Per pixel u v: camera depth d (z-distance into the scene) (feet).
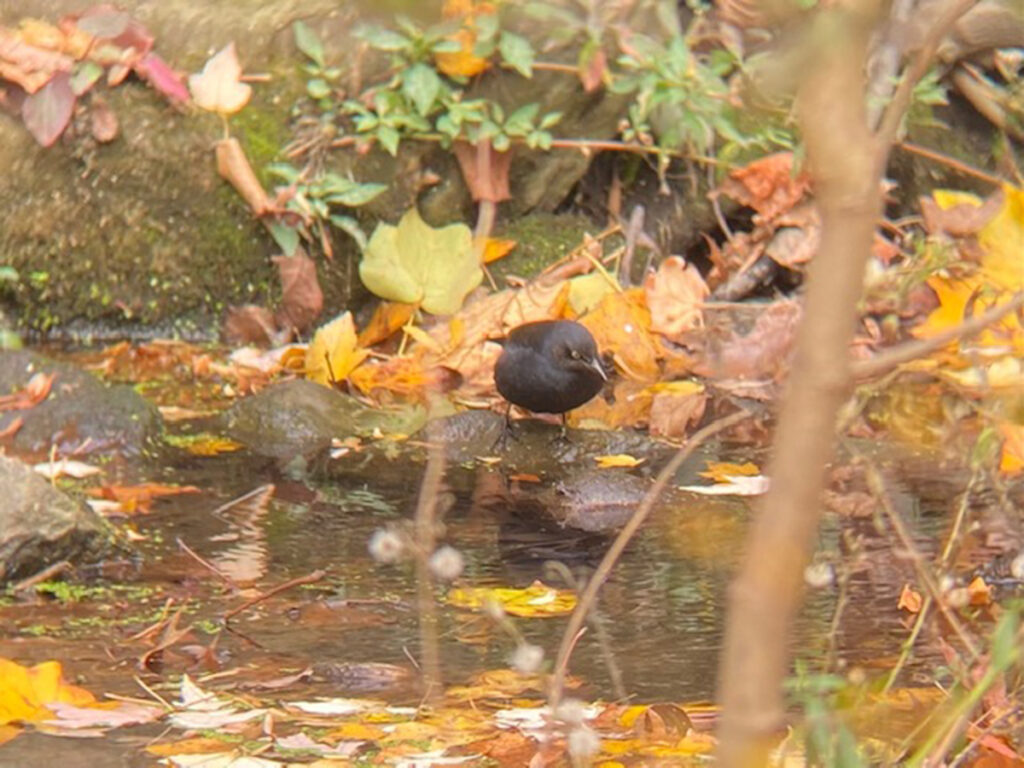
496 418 37.47
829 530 28.81
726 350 42.39
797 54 5.75
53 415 35.29
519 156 47.60
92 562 26.66
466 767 18.25
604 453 36.14
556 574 26.94
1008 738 17.38
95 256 44.62
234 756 18.51
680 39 44.73
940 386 36.19
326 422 37.22
